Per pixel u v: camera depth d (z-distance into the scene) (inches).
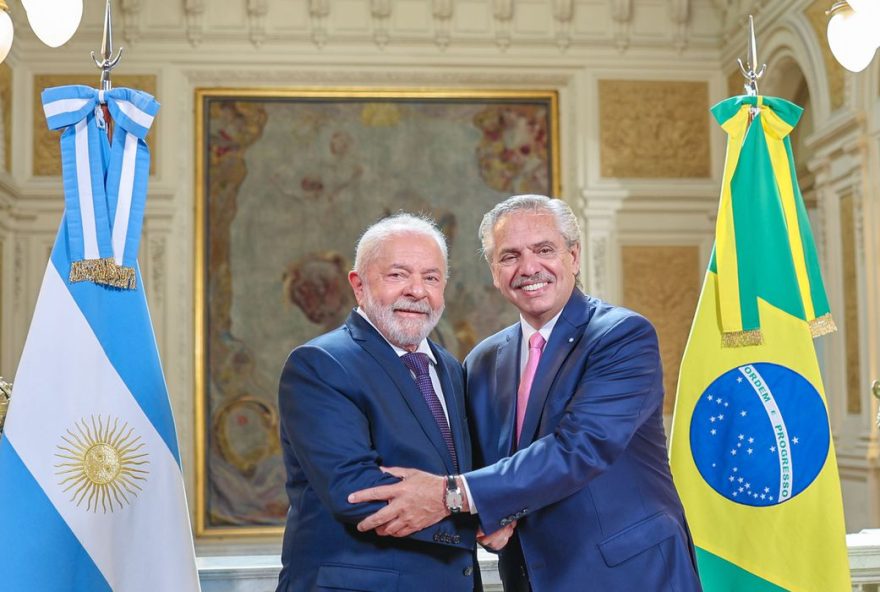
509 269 109.4
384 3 408.2
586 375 103.8
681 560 101.6
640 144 418.9
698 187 416.8
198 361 399.2
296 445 98.7
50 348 105.6
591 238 412.5
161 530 106.0
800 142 391.5
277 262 408.2
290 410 99.7
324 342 102.7
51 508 102.3
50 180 393.4
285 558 101.5
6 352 380.8
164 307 393.1
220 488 394.6
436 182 417.4
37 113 395.9
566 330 109.1
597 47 419.5
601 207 413.4
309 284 408.5
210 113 409.4
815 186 365.4
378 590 94.3
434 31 412.8
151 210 395.2
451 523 95.8
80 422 104.7
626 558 100.0
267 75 406.9
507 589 110.2
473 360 117.2
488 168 419.5
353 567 95.3
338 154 414.3
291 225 410.3
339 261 410.9
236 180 408.8
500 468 95.3
